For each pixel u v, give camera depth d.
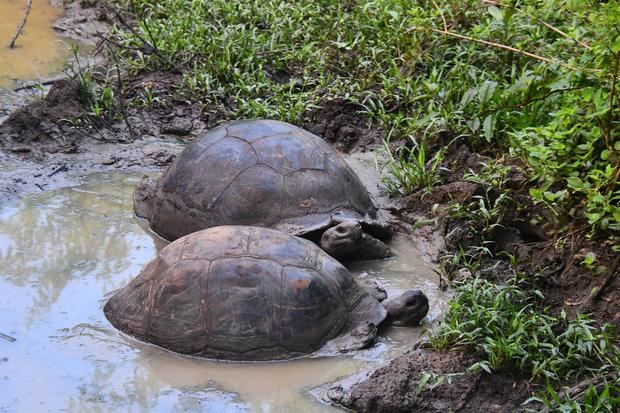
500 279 6.58
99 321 6.08
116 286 6.55
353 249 6.82
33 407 5.22
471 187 7.52
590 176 6.57
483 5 9.98
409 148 8.62
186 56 10.31
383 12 10.54
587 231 6.74
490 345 5.52
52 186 8.12
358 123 9.16
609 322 5.98
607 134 6.76
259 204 6.88
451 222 7.29
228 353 5.66
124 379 5.50
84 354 5.72
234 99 9.62
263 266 5.78
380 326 5.98
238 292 5.71
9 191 7.95
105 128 9.21
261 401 5.37
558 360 5.48
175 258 5.93
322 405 5.37
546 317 5.91
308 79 9.81
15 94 9.91
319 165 7.10
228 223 6.89
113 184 8.24
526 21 9.41
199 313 5.71
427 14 10.15
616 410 5.00
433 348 5.71
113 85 9.95
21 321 6.05
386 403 5.31
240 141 7.17
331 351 5.75
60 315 6.14
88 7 12.62
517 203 7.23
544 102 7.73
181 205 7.11
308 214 6.88
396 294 6.53
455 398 5.35
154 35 10.70
